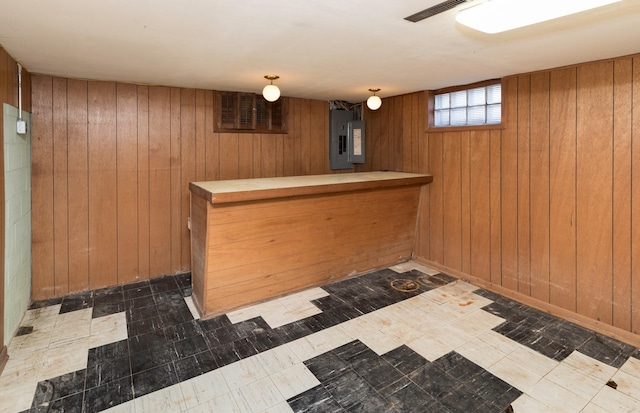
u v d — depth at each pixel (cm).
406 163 476
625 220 286
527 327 307
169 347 274
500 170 369
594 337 292
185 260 431
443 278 414
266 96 336
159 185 408
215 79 369
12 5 185
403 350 271
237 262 328
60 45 251
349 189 373
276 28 218
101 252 383
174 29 220
